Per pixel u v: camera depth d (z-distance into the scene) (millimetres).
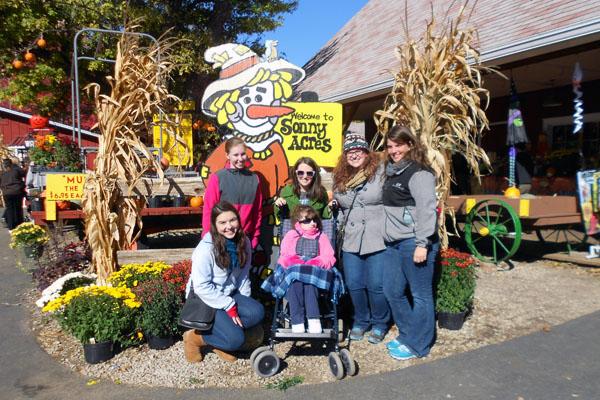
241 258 3652
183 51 12938
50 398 3154
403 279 3729
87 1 12250
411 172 3561
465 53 5145
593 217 6207
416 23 10695
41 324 4488
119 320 3723
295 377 3408
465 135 4988
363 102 11523
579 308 4719
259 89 5027
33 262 7055
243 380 3383
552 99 9484
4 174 10867
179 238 9141
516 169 7516
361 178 3865
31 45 12070
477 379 3324
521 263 6719
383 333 4059
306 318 3725
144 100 5094
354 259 4004
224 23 14625
